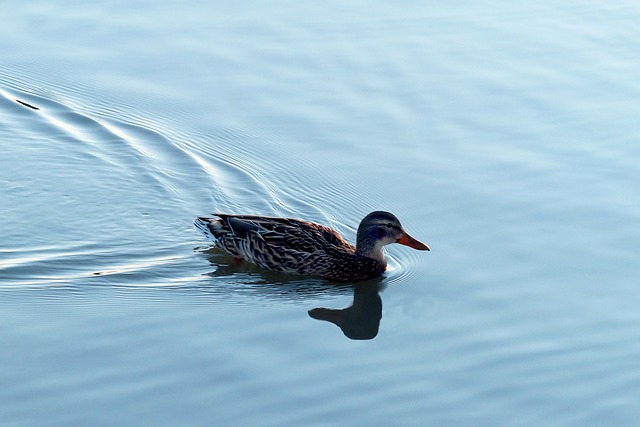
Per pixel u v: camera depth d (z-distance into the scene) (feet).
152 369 43.68
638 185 58.95
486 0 80.53
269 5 79.15
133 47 73.10
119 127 65.36
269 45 73.36
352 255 53.21
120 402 41.32
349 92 68.28
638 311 48.47
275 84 69.15
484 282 51.37
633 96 67.82
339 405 41.68
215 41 73.87
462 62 71.72
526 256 53.11
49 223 56.18
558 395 42.57
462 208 57.26
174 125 65.46
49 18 76.64
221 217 54.75
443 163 61.31
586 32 76.02
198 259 53.98
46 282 50.52
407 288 51.85
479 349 45.98
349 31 75.46
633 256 52.85
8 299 48.83
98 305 48.73
